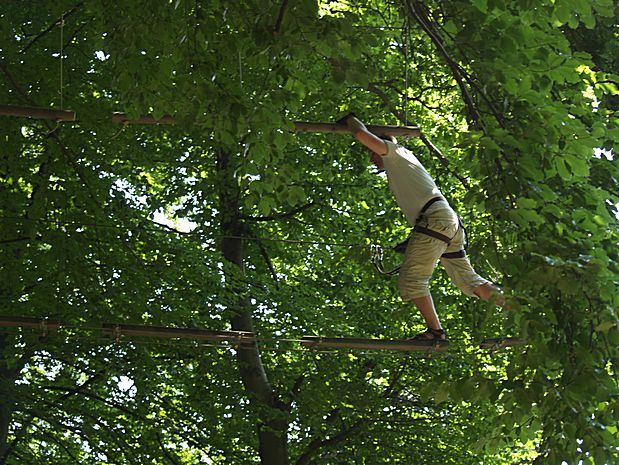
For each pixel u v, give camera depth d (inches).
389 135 374.0
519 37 312.3
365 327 733.9
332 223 745.0
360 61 335.0
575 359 292.5
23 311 598.9
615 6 430.3
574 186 320.8
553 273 284.4
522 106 310.5
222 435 669.9
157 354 692.1
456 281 373.1
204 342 658.2
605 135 319.6
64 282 577.0
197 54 355.3
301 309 709.9
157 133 666.8
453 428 703.1
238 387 676.7
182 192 737.6
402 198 367.9
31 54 551.2
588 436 288.5
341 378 692.1
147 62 374.6
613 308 287.7
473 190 312.2
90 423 652.1
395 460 697.0
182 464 688.4
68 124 570.3
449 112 661.9
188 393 705.0
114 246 608.1
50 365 673.6
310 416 673.0
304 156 700.7
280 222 754.8
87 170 596.1
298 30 319.9
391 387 717.9
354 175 712.4
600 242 308.8
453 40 319.9
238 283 697.6
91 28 543.5
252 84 600.7
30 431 686.5
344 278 759.1
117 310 598.2
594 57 448.8
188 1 354.3
